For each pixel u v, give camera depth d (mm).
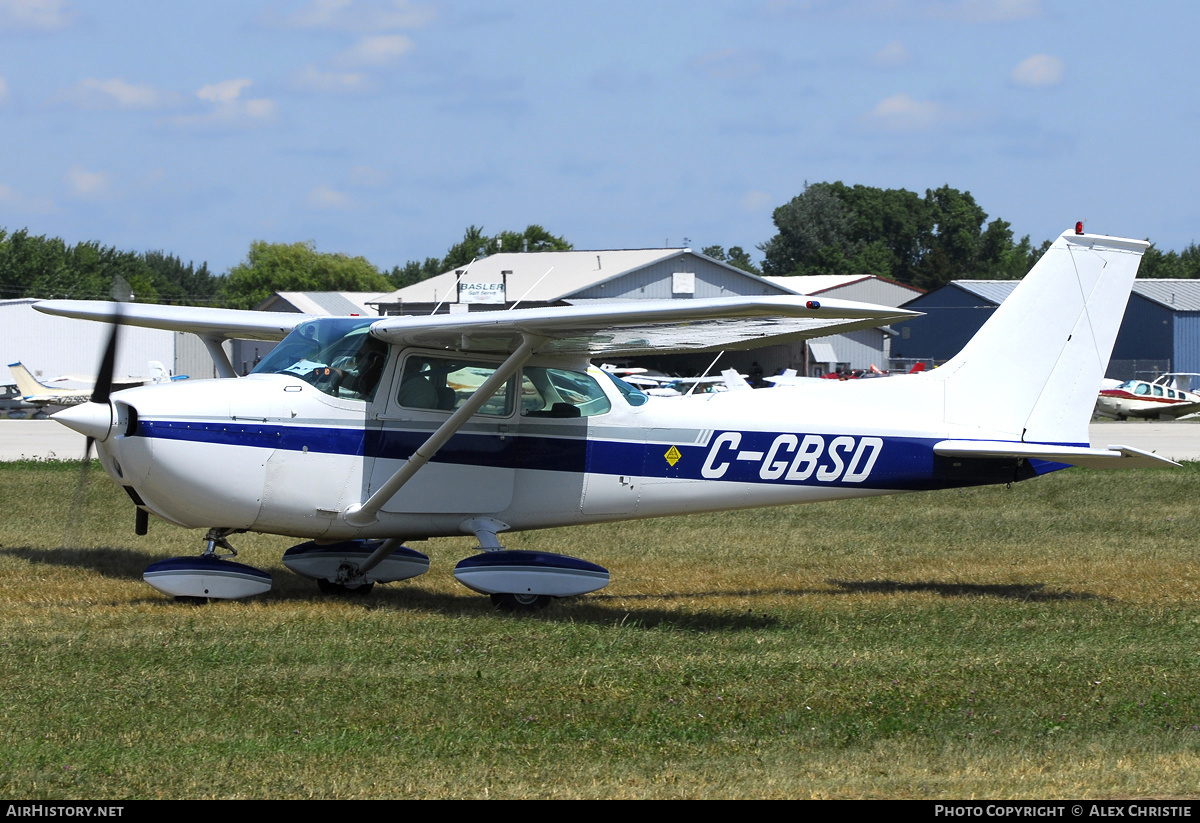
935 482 34688
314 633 25422
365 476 29547
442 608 29969
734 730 18969
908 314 24984
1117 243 34312
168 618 26828
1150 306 172125
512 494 31219
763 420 33406
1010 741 18516
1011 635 27094
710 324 26516
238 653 23234
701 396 33531
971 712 20016
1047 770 17188
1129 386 132125
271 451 28516
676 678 22062
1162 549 42219
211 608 28328
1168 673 22953
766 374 186625
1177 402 129125
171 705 19562
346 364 29391
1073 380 34688
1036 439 34719
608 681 21766
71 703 19531
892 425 34188
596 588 30062
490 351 30797
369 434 29531
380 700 20141
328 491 29234
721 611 30219
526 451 31188
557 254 186750
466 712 19609
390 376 29734
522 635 25938
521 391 31156
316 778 16250
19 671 21562
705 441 32906
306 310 192375
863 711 20078
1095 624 28547
